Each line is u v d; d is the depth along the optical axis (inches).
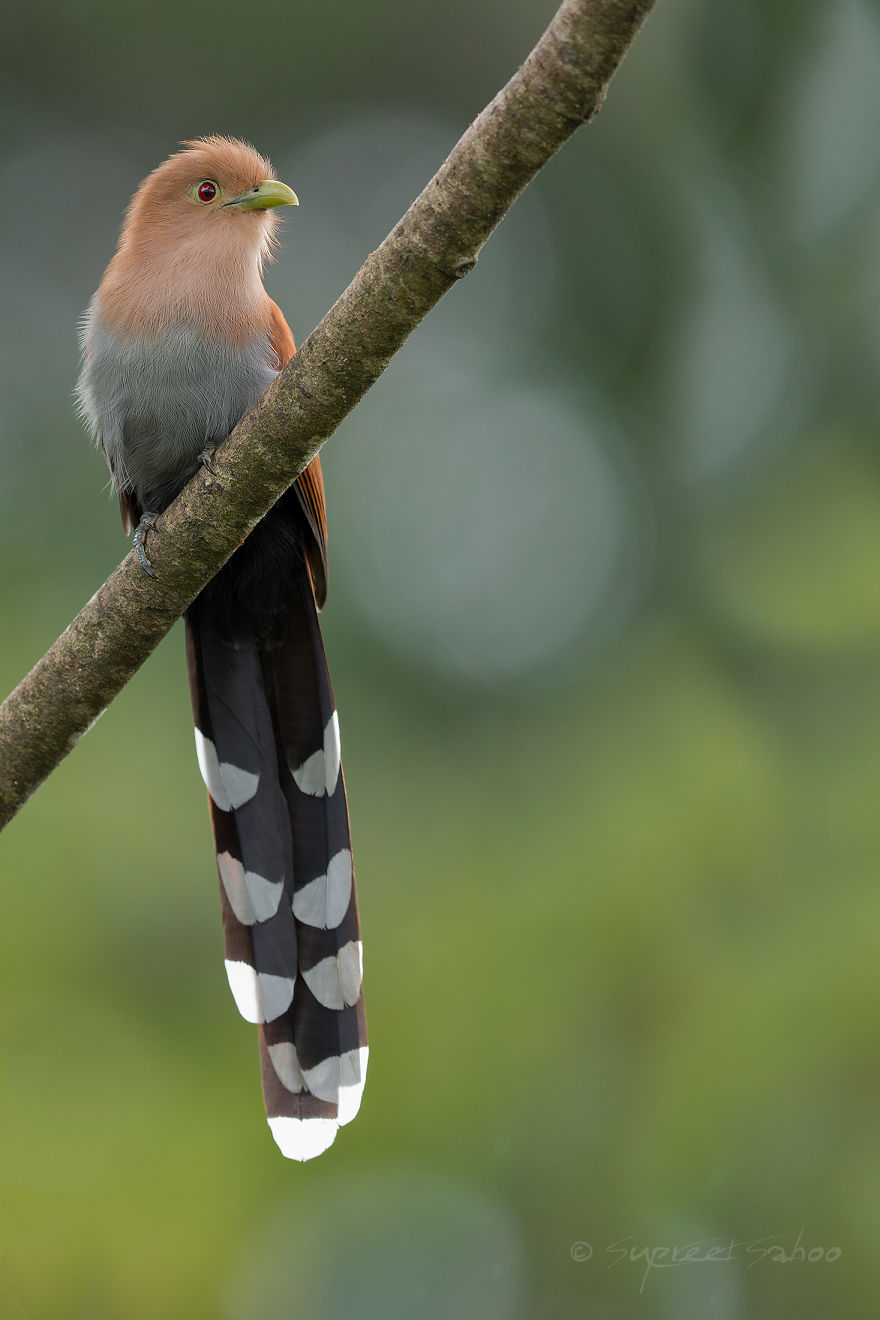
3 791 267.6
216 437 315.9
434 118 869.2
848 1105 354.0
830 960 372.2
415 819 538.6
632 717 505.7
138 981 437.4
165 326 309.9
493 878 448.1
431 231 213.9
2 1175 387.9
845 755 442.3
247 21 838.5
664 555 683.4
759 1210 355.3
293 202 318.0
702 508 668.7
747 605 510.0
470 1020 404.8
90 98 853.2
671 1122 368.5
